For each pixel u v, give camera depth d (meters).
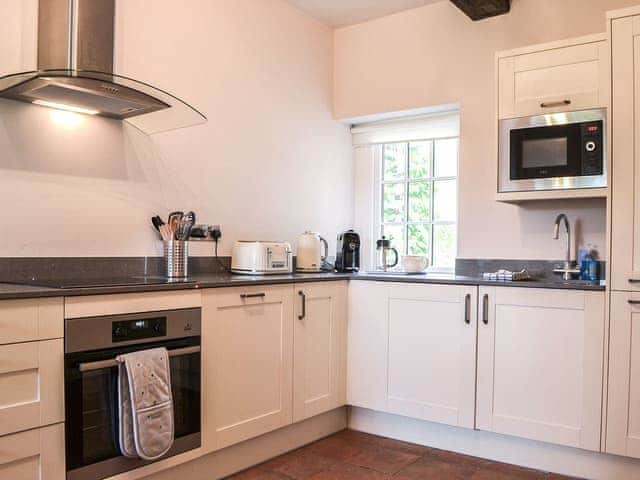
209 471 2.58
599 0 3.14
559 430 2.66
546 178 2.93
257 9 3.49
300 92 3.83
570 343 2.64
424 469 2.79
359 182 4.29
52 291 1.90
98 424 2.03
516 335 2.77
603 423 2.56
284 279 2.85
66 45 2.35
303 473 2.72
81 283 2.20
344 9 3.80
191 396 2.37
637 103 2.52
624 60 2.55
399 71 3.86
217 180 3.22
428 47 3.73
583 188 2.83
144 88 2.23
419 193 4.06
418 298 3.07
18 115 2.36
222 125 3.25
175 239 2.77
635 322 2.49
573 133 2.85
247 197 3.41
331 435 3.31
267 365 2.77
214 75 3.20
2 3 2.29
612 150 2.56
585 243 3.15
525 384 2.75
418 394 3.06
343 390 3.29
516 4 3.39
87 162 2.59
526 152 2.99
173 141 2.97
